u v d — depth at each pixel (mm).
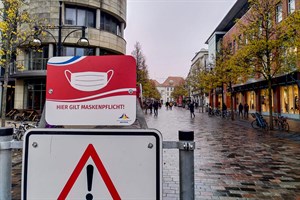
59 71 1471
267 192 5023
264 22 16453
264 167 6906
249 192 5027
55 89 1462
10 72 24547
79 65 1465
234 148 9688
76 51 23984
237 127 17688
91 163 1356
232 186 5383
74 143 1369
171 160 7578
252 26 16109
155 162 1343
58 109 1454
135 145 1354
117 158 1353
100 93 1439
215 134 13891
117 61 1445
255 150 9297
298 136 12578
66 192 1345
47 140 1375
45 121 1522
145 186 1334
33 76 23016
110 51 26375
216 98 47875
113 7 25828
